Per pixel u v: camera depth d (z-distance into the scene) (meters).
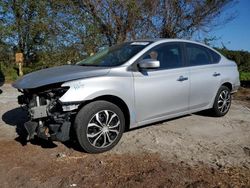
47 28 13.88
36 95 4.90
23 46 16.78
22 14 16.16
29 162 4.73
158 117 5.78
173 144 5.43
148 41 6.01
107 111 5.04
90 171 4.43
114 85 5.08
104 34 13.90
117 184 4.07
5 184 4.10
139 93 5.39
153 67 5.30
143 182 4.10
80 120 4.82
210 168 4.51
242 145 5.43
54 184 4.09
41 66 15.13
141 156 4.92
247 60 14.45
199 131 6.15
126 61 5.44
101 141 5.05
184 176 4.26
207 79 6.57
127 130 5.71
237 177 4.24
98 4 13.52
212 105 6.90
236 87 7.41
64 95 4.69
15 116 7.27
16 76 15.38
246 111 7.92
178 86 5.96
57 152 5.08
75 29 13.59
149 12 13.79
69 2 13.68
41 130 4.88
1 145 5.40
